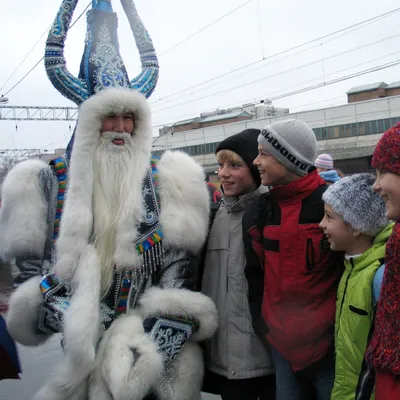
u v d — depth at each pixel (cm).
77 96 212
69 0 215
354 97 3006
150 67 230
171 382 185
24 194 207
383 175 130
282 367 181
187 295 188
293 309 173
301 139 180
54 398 179
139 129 205
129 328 181
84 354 171
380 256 147
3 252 210
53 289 193
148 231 195
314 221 174
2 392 289
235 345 193
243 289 195
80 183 193
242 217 196
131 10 233
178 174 204
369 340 139
